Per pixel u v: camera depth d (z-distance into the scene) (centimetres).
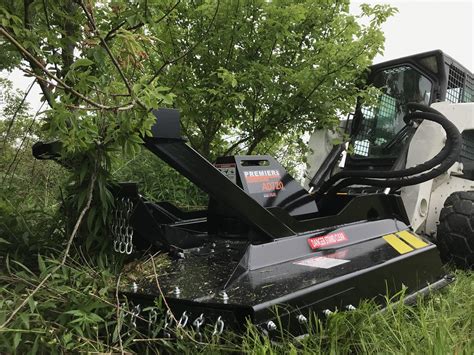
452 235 335
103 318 174
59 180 315
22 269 203
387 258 236
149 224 222
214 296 174
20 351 149
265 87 360
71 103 172
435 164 289
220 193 211
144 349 173
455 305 244
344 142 402
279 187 265
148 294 180
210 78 361
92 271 196
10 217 223
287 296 176
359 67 378
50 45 197
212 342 160
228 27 351
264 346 152
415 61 385
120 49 204
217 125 391
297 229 238
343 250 239
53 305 159
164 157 204
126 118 174
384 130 401
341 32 375
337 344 175
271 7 342
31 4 190
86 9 164
